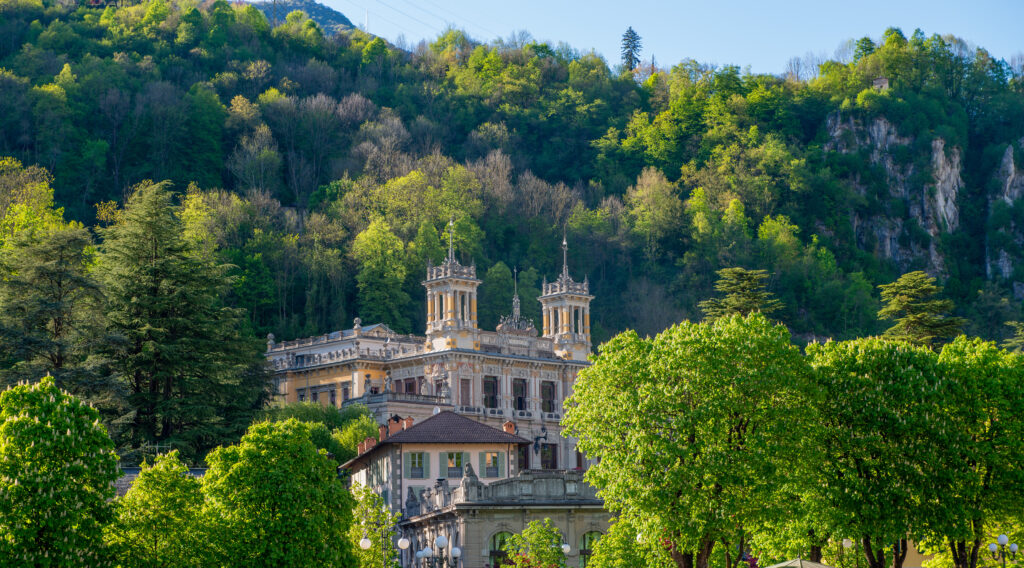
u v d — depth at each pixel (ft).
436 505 310.24
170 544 203.31
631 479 235.61
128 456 327.47
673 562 251.19
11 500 180.86
